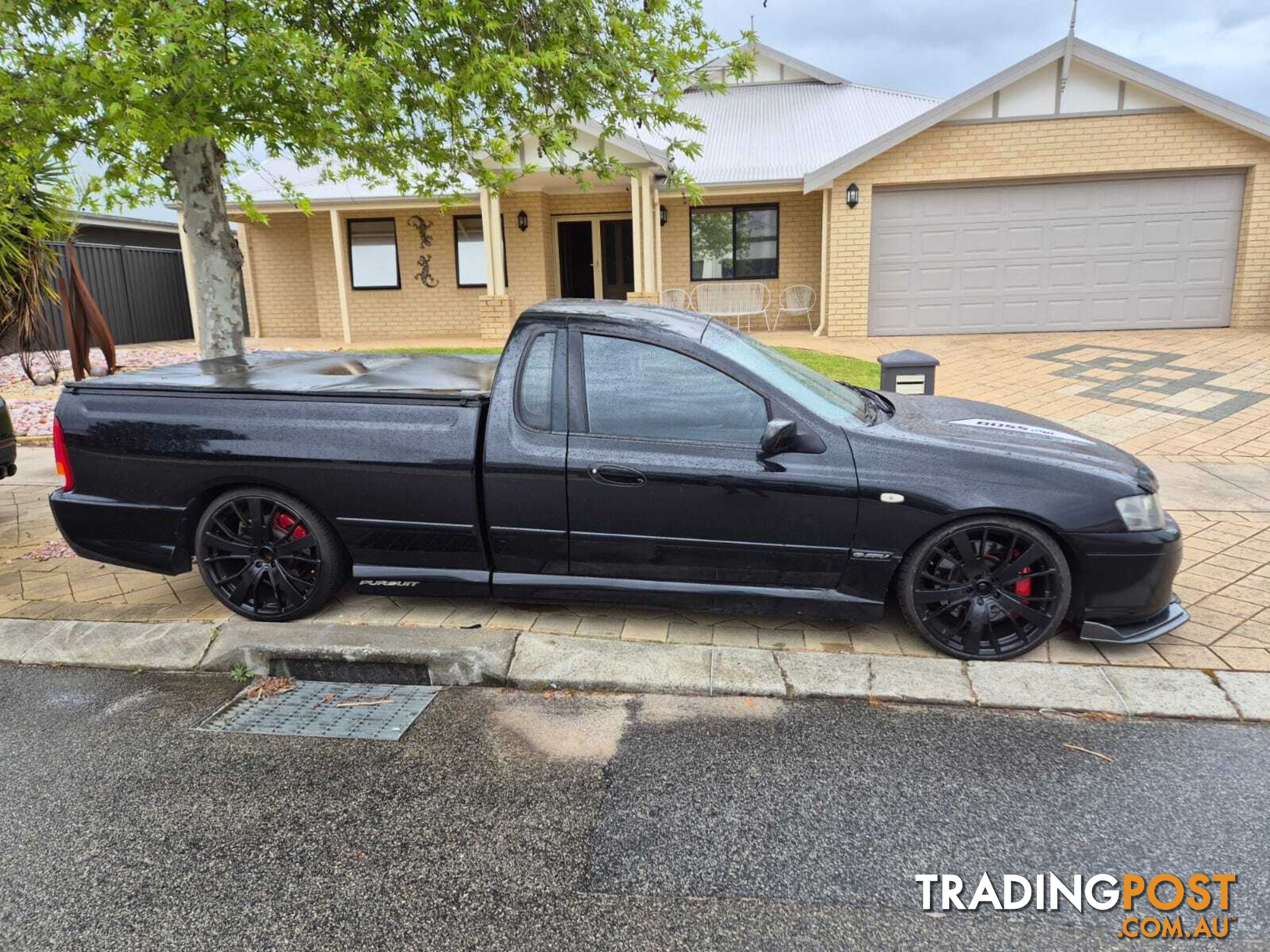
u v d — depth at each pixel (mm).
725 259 16781
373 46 5035
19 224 7609
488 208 14820
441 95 4906
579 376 3924
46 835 2777
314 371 4758
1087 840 2686
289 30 4418
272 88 4637
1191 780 2992
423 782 3064
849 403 4246
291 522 4211
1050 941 2279
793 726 3400
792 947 2262
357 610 4430
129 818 2865
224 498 4184
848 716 3471
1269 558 5008
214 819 2857
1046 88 13000
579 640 4023
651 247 14539
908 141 13492
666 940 2291
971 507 3650
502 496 3926
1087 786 2969
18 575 5113
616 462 3809
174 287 18422
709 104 19391
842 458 3736
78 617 4445
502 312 15117
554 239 17297
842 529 3754
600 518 3885
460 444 3947
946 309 14172
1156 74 12477
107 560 4344
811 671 3746
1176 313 13594
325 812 2893
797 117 18500
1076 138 13094
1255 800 2869
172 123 4227
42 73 4152
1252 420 8141
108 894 2496
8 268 8727
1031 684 3611
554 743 3320
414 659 3850
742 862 2607
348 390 4145
